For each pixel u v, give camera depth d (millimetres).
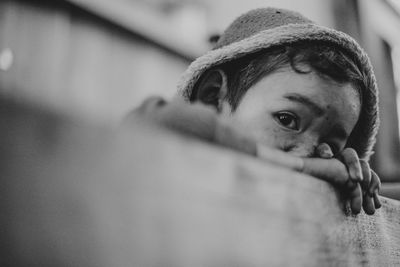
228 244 221
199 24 1834
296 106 705
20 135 140
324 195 353
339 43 773
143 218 174
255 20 916
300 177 314
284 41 772
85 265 152
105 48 1486
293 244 285
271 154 325
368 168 596
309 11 2170
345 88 717
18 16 1297
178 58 1733
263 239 251
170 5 1818
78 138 153
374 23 2387
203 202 208
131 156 172
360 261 401
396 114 2428
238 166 238
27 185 140
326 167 502
